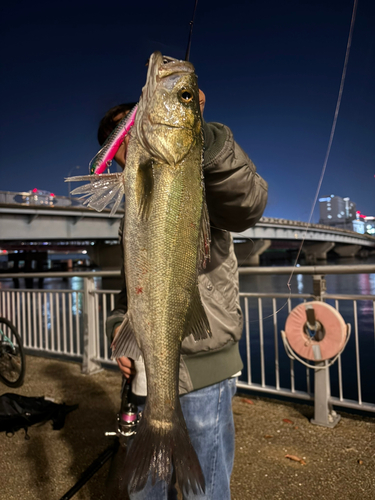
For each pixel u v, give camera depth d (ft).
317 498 7.80
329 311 10.77
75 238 67.15
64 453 9.89
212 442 4.97
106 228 70.18
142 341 3.59
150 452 3.59
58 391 14.46
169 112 3.41
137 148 3.47
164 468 3.57
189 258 3.54
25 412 11.24
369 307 33.86
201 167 3.54
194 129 3.46
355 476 8.46
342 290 42.98
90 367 16.63
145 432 3.63
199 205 3.54
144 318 3.53
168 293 3.50
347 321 28.96
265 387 12.66
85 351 16.71
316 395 11.17
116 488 8.18
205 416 4.93
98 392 14.33
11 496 8.20
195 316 3.76
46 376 16.30
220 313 5.00
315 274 11.39
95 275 16.66
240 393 13.98
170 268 3.49
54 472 9.03
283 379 18.22
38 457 9.72
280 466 9.00
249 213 4.15
